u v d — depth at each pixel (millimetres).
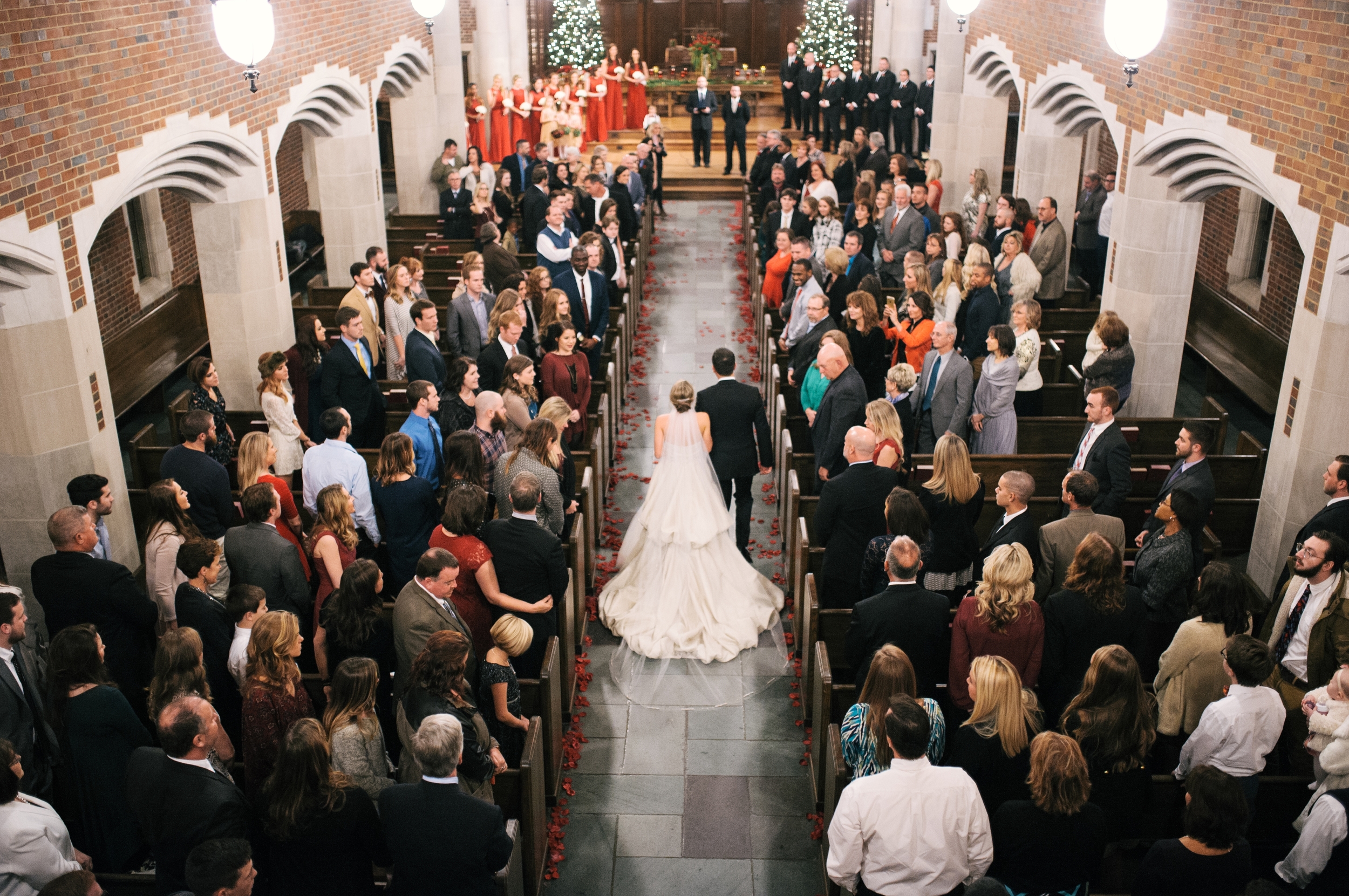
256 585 5723
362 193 13617
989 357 7980
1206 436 6438
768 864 5609
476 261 9359
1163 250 9953
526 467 6438
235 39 7523
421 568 5000
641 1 25812
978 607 5020
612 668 7172
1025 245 13094
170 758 4094
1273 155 7625
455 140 17672
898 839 3844
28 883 4156
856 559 6320
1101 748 4371
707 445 7582
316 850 3957
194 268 15023
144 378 11750
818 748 5824
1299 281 11805
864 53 24188
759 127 23750
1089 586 5055
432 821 3918
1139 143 9773
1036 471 7930
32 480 7293
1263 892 3426
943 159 17984
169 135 8375
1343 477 6031
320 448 6617
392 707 5508
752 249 14680
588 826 5855
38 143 6730
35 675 5805
